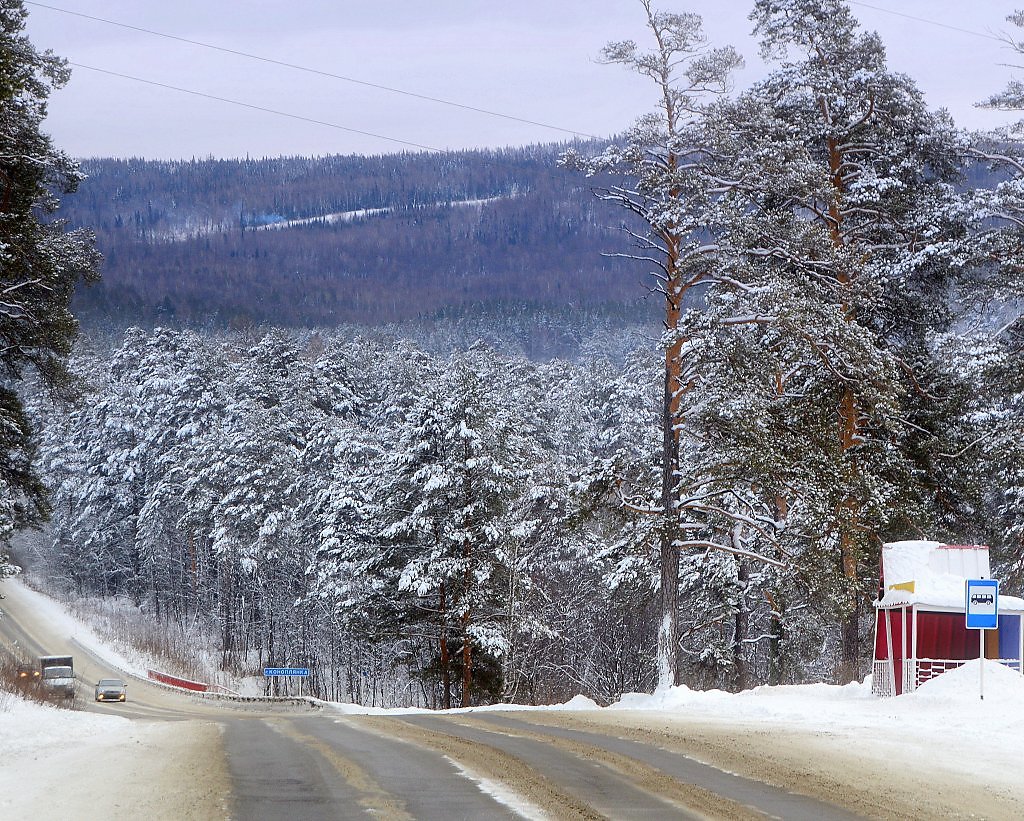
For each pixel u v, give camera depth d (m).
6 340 79.75
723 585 96.12
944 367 85.25
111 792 24.84
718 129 75.69
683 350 75.38
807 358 80.69
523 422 154.00
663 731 41.41
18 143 72.62
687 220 74.81
